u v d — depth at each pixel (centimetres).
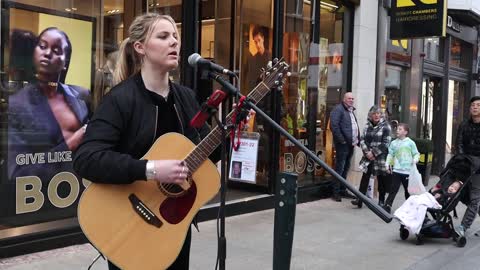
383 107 1046
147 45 249
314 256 553
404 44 1121
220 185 260
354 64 978
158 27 249
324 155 937
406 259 561
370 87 1009
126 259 235
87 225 232
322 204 851
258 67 829
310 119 898
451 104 1425
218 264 283
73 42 554
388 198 823
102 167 226
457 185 640
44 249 509
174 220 245
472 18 1310
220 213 265
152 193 243
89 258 495
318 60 911
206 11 843
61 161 539
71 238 531
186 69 652
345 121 874
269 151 793
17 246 488
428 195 643
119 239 235
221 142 260
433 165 1321
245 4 843
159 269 239
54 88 535
